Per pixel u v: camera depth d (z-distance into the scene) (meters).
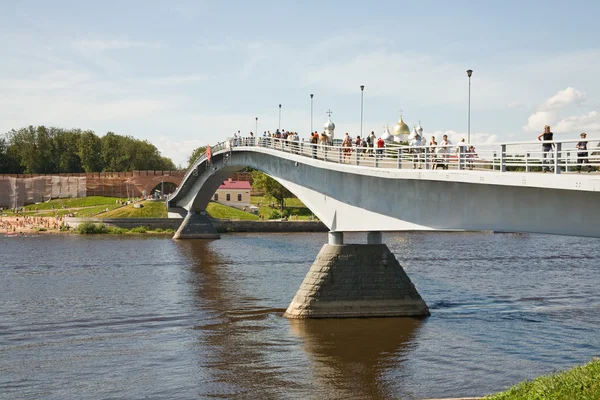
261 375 34.22
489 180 30.19
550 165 27.55
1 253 93.44
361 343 39.56
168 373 34.91
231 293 58.75
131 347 40.34
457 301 52.72
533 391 23.16
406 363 35.69
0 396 31.62
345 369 34.84
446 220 36.53
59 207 173.50
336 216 49.12
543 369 34.25
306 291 46.12
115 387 32.75
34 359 37.91
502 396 23.97
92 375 34.75
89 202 175.75
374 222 43.69
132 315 49.75
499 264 78.81
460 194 35.41
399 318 45.62
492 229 33.06
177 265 79.56
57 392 32.09
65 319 48.66
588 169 32.56
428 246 103.56
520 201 31.28
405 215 40.25
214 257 88.00
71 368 36.03
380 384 32.41
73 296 58.28
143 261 83.75
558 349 38.09
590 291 58.31
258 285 63.28
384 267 46.28
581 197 28.08
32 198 186.50
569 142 26.34
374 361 36.09
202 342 41.06
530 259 84.50
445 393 30.83
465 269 73.75
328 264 46.03
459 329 42.78
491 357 36.59
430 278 66.12
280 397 30.91
